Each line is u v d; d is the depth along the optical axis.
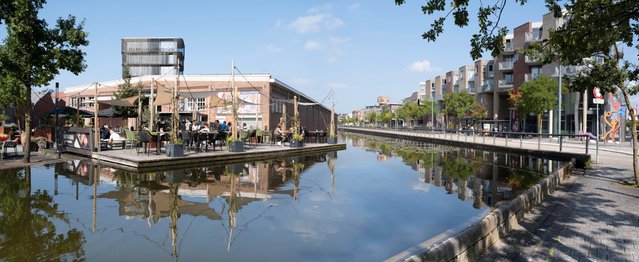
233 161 17.84
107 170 13.91
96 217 7.41
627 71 10.53
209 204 8.77
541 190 8.40
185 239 6.23
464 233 4.59
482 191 11.00
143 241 6.07
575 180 11.73
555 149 23.80
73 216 7.45
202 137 18.75
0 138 16.25
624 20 6.18
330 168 16.20
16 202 8.48
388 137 59.56
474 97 64.69
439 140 39.00
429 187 11.55
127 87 34.84
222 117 32.06
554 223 6.53
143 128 19.73
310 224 7.24
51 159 16.47
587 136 17.11
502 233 5.73
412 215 8.00
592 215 7.10
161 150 18.70
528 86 40.75
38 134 23.30
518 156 23.50
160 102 21.69
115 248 5.72
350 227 7.08
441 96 80.75
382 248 5.97
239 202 9.04
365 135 71.81
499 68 57.59
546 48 9.21
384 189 11.09
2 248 5.62
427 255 3.85
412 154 24.97
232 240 6.23
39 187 10.31
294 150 22.14
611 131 33.62
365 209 8.52
